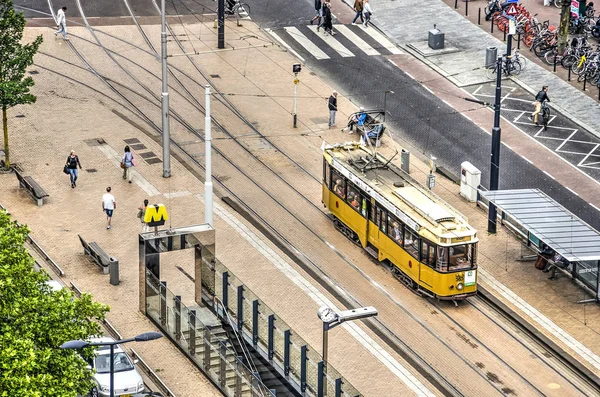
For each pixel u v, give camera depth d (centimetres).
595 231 9725
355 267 10056
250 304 8494
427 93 12925
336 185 10531
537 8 14762
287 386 8106
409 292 9738
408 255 9681
